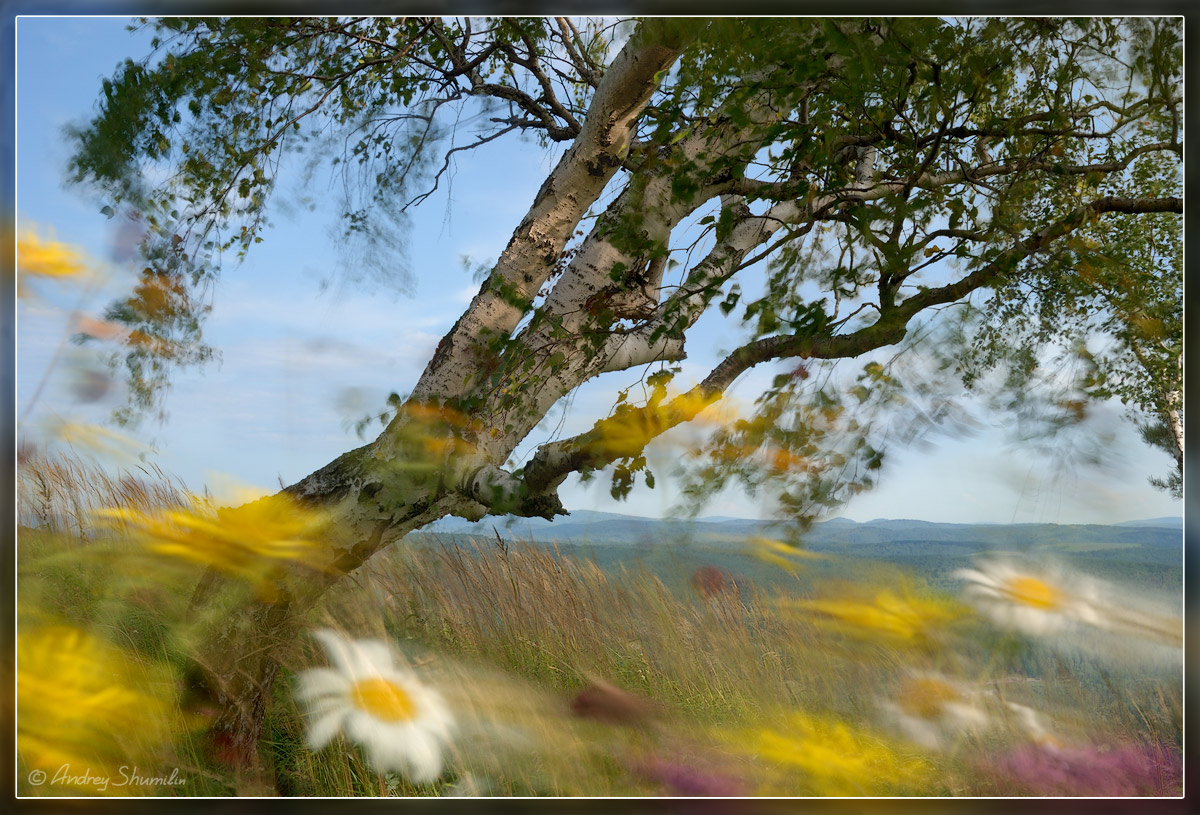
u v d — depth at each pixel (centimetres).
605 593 346
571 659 318
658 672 314
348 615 301
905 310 173
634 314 213
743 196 207
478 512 231
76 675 175
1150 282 185
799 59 167
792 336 178
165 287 254
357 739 207
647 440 159
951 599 150
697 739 255
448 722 224
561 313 221
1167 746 240
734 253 223
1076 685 252
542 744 245
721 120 192
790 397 166
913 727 220
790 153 176
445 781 238
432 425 215
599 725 257
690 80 183
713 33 170
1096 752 232
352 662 221
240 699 223
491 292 230
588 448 160
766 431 162
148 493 249
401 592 346
